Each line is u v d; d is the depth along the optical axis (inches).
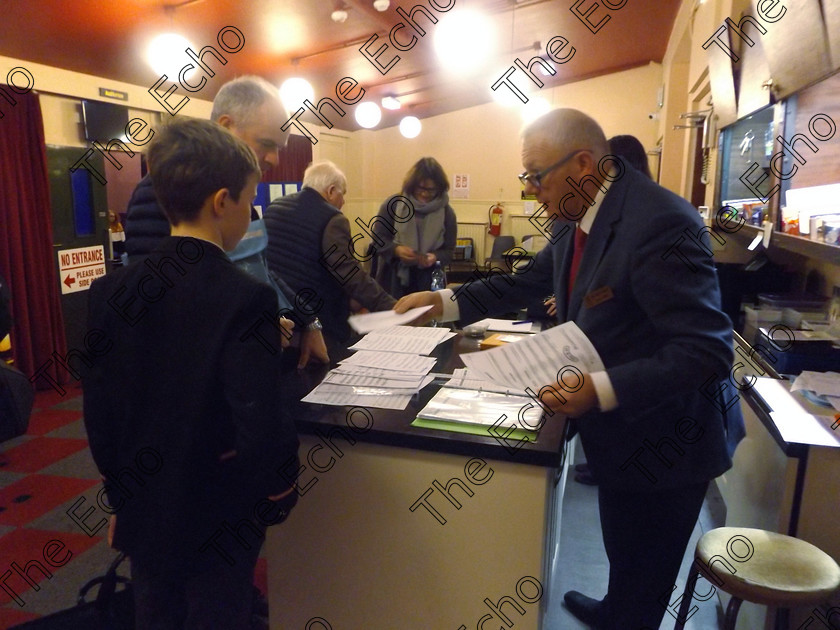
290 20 154.0
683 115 145.9
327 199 89.7
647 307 45.8
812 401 63.7
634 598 57.9
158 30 142.4
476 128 316.5
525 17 179.0
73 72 161.3
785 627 55.2
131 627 54.8
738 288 101.9
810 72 60.6
